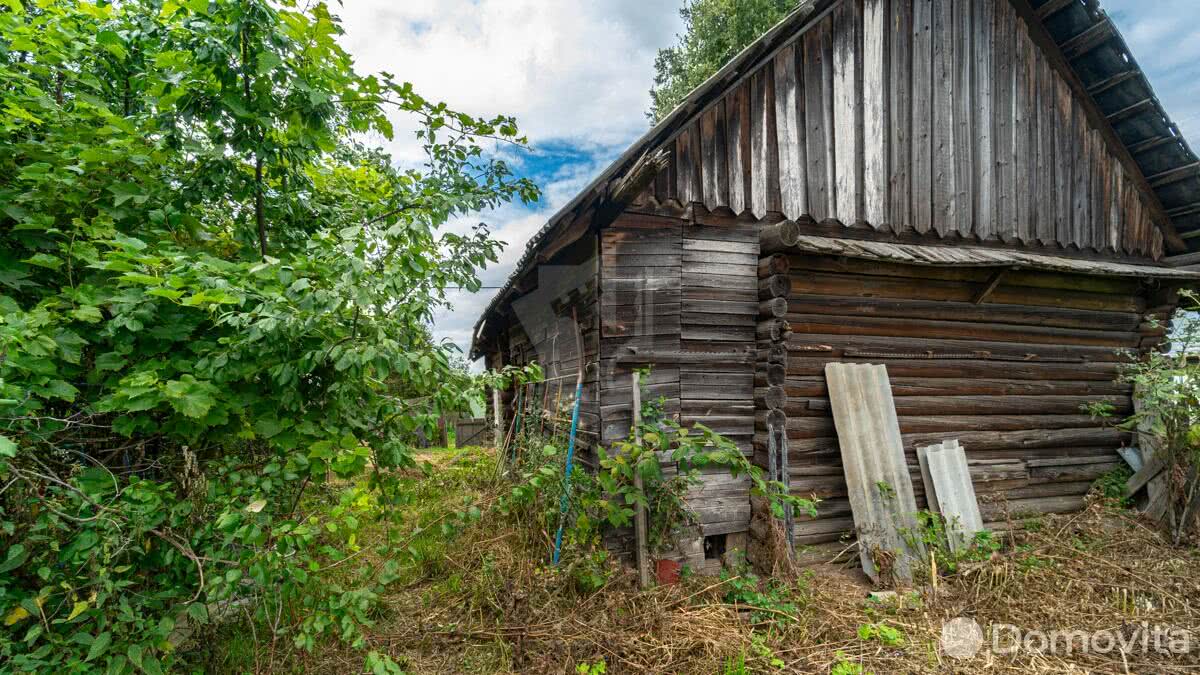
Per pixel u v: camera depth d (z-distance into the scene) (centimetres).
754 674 320
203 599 314
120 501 239
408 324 281
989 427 581
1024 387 595
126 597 257
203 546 264
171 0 267
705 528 460
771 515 441
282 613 323
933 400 556
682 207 468
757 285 486
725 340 475
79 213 279
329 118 317
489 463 767
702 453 372
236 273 260
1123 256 663
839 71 529
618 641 342
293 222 370
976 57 594
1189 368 522
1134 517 562
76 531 237
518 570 418
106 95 356
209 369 241
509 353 947
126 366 257
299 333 238
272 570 238
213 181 293
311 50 296
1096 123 650
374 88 321
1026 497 592
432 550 474
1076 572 449
